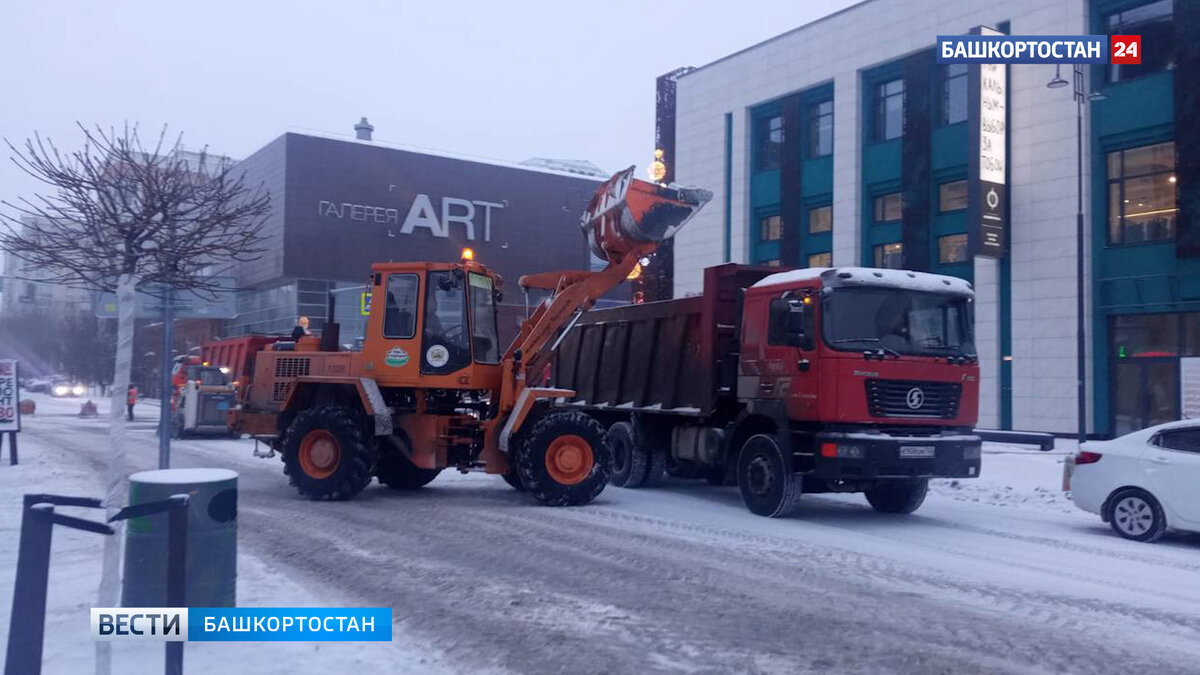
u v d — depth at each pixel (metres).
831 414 10.94
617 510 12.13
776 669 5.70
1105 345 25.42
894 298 11.48
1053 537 10.73
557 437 12.18
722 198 36.88
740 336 12.51
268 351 14.52
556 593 7.51
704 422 13.52
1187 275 23.67
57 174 8.25
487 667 5.63
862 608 7.20
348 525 10.59
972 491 14.77
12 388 16.64
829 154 33.25
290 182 46.66
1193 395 18.77
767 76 35.12
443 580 7.91
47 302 66.62
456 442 12.90
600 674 5.56
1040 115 26.59
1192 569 8.92
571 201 55.75
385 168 49.50
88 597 6.97
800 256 33.94
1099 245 25.58
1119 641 6.42
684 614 6.94
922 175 29.56
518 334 13.63
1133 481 10.52
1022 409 26.70
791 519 11.70
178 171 8.84
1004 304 27.50
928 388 11.38
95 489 13.29
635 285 42.66
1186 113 23.55
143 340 56.94
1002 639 6.42
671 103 44.66
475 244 52.38
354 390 13.01
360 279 48.44
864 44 31.56
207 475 6.00
